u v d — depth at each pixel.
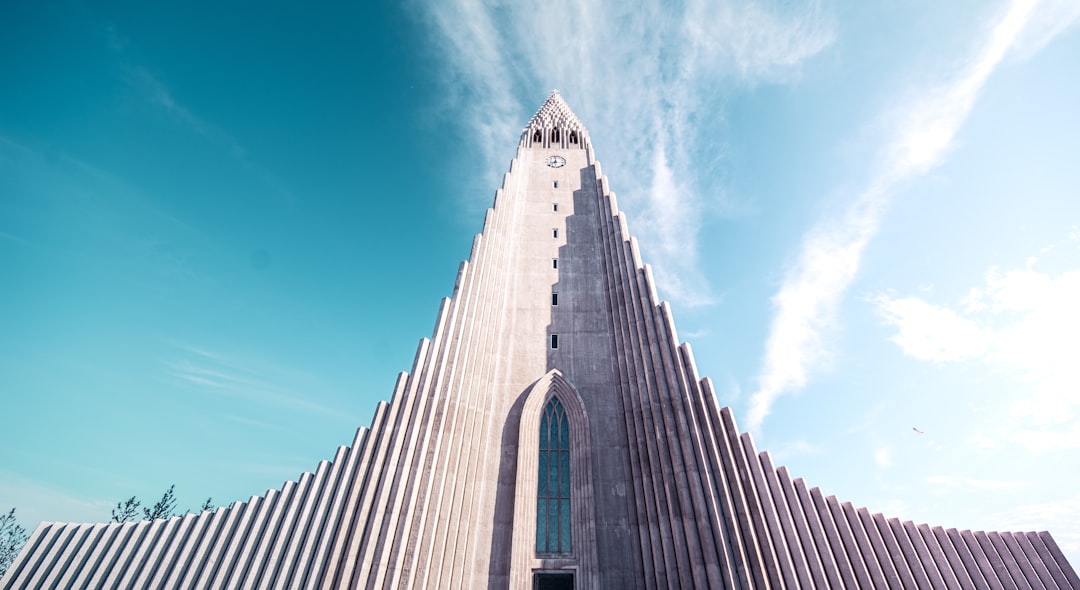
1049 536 25.59
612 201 42.78
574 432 31.36
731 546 24.33
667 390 30.50
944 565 24.41
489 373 34.19
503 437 31.59
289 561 24.70
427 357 32.88
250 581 24.19
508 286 39.22
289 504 26.98
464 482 29.05
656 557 25.50
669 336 32.78
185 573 24.59
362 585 23.89
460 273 37.25
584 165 49.66
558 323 36.97
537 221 44.06
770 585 23.17
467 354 33.34
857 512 25.75
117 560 24.83
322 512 26.44
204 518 26.34
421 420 30.03
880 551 24.47
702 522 24.95
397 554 25.08
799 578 23.34
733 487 25.94
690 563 24.34
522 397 33.31
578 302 38.06
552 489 29.73
